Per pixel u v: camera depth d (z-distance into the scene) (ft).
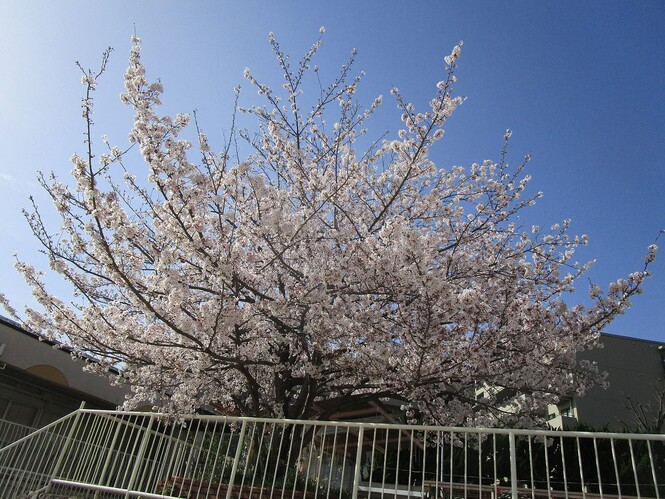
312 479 23.09
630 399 53.36
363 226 29.01
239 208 22.56
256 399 27.30
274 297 23.52
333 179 27.14
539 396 28.14
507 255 29.50
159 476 21.52
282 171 30.55
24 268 24.12
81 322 24.91
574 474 32.96
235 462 18.74
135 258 23.86
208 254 20.22
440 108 24.13
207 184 19.92
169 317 23.36
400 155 27.53
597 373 29.68
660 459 31.27
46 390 42.88
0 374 39.60
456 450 35.86
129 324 25.90
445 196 30.48
